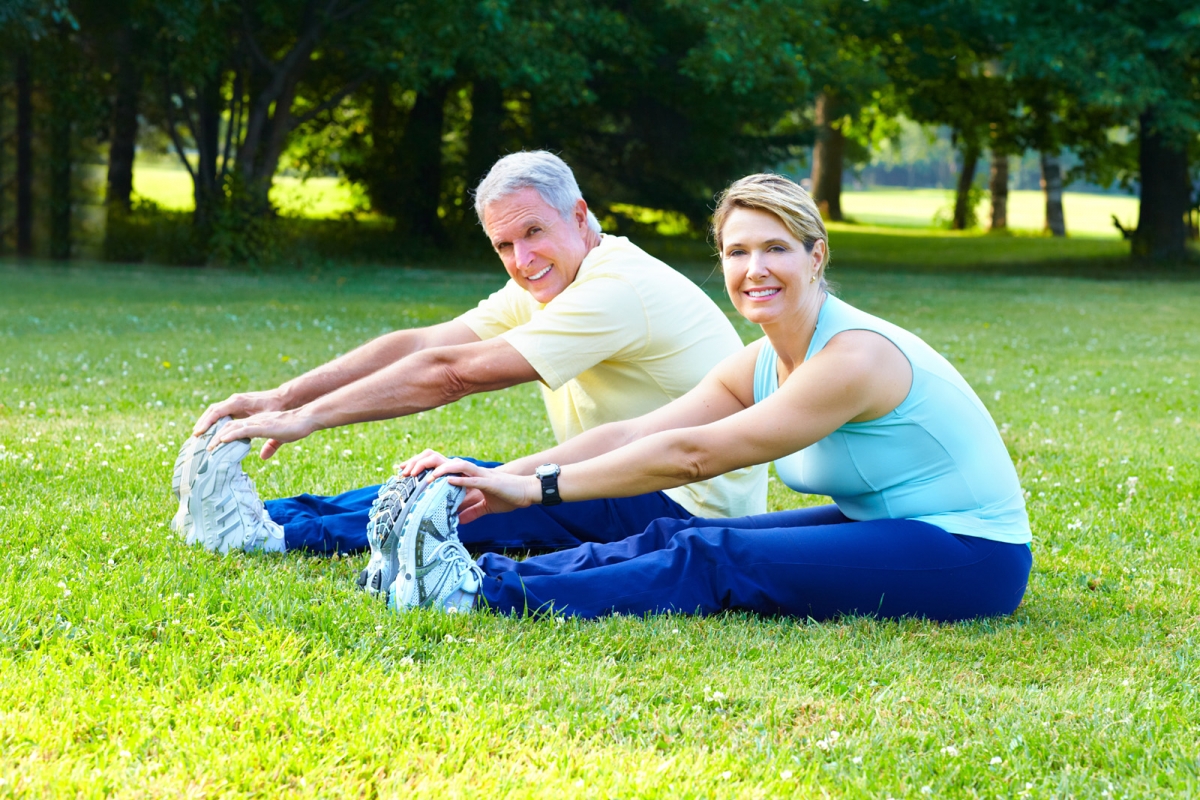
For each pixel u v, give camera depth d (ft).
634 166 79.87
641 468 8.78
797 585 9.12
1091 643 9.05
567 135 77.46
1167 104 70.64
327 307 43.19
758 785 6.47
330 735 6.82
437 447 16.57
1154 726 7.37
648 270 10.14
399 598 8.90
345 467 14.74
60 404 19.31
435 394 9.82
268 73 67.77
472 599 9.04
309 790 6.18
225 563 10.00
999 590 9.25
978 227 134.72
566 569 9.50
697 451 8.72
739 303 8.75
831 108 90.02
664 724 7.22
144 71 61.46
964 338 38.75
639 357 10.23
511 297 11.50
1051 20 72.23
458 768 6.57
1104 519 13.43
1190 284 70.74
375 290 52.85
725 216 8.74
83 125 63.05
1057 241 107.76
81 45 61.98
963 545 9.12
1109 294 62.54
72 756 6.43
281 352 28.99
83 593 8.82
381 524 9.05
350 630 8.47
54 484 12.85
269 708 7.05
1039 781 6.64
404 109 80.07
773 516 10.16
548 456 9.25
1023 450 18.17
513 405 21.63
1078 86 71.61
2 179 65.26
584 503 10.70
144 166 193.16
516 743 6.84
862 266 84.07
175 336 32.22
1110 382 27.84
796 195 8.55
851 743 7.01
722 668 8.18
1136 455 17.85
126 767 6.31
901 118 155.74
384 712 7.08
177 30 54.39
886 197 257.34
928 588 9.14
